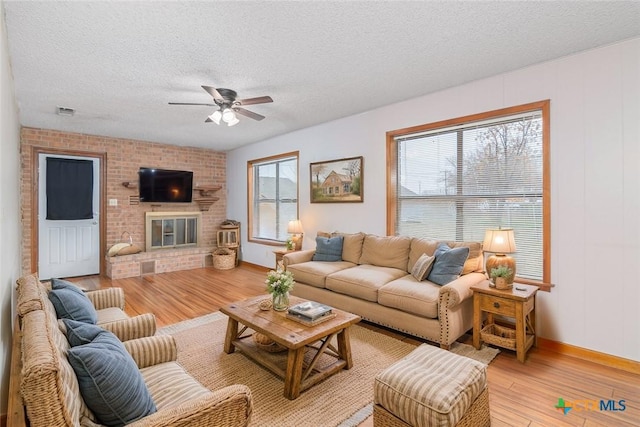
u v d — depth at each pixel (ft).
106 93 11.46
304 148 16.98
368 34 7.72
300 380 7.01
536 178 9.93
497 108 10.28
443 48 8.46
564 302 9.09
